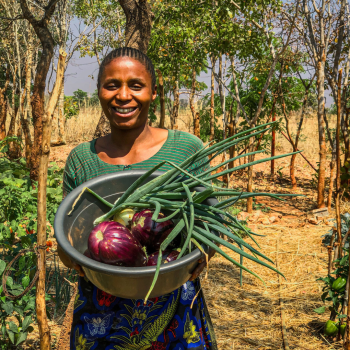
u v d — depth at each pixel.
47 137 1.61
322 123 6.32
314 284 3.91
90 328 1.50
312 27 6.11
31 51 9.33
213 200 1.41
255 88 8.68
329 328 2.96
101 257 1.25
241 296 3.69
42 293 1.72
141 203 1.37
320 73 6.18
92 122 15.40
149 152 1.56
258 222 6.00
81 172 1.61
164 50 6.54
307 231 5.57
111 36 11.02
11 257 2.92
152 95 1.59
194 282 1.59
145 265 1.30
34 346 2.75
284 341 2.93
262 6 5.43
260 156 11.03
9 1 9.17
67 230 1.36
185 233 1.31
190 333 1.53
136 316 1.49
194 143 1.59
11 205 3.47
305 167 10.02
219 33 5.79
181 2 6.35
